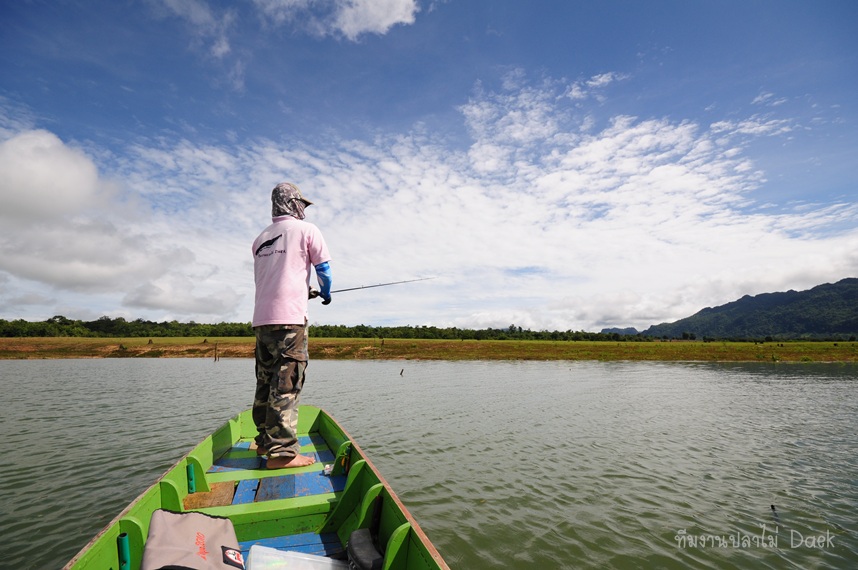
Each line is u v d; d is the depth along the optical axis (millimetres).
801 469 10281
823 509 7992
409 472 9703
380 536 3182
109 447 11562
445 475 9523
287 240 4227
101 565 2400
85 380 28547
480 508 7797
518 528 7047
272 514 3400
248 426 6125
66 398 20344
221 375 32344
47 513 7422
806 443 12703
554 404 19188
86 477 9242
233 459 4852
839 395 23062
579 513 7672
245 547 3225
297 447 4473
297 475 4203
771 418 16516
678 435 13586
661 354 55094
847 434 13898
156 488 3172
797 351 55938
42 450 11258
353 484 3588
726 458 11109
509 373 35094
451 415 16438
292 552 2848
